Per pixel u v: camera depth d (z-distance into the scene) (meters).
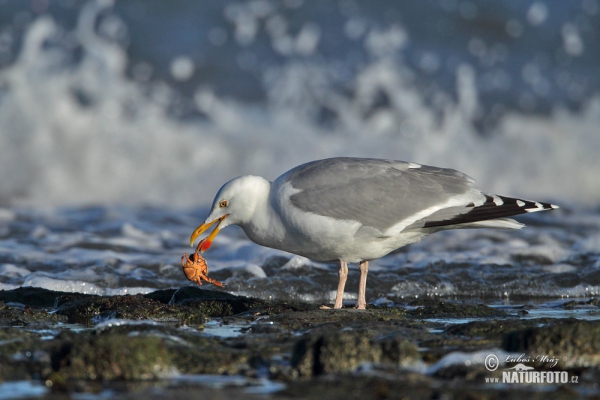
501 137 22.72
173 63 22.17
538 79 24.31
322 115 22.20
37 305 9.59
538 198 20.42
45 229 14.55
